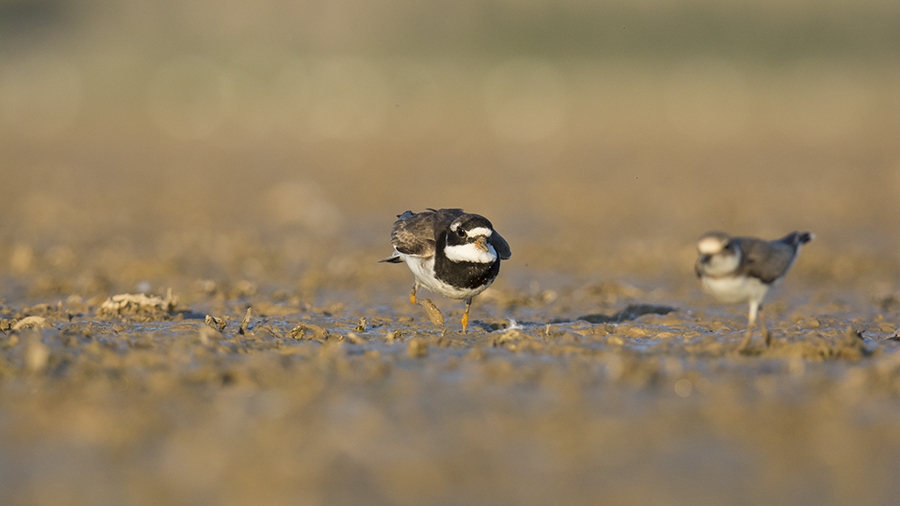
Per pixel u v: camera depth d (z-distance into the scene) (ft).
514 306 47.55
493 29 380.37
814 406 25.88
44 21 417.08
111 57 350.84
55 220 87.35
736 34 355.97
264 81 301.02
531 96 263.29
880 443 23.38
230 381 28.63
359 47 375.25
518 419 25.17
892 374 28.43
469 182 115.44
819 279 57.77
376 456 22.82
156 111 234.38
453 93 274.98
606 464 22.39
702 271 31.07
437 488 21.17
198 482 21.54
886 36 340.18
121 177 124.47
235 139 181.27
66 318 41.24
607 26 373.81
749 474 21.77
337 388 27.91
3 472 22.00
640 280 58.23
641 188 109.91
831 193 101.19
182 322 39.24
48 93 269.64
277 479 21.54
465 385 28.35
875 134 168.76
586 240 75.51
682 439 23.75
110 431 24.09
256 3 415.44
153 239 77.10
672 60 328.29
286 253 69.46
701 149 156.35
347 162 141.69
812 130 180.24
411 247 36.45
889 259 64.80
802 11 367.86
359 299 49.67
